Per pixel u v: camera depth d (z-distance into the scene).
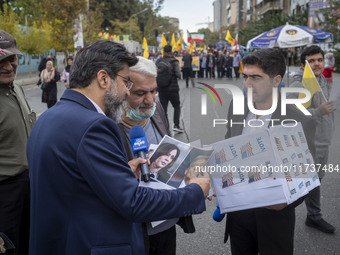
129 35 56.34
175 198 1.43
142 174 1.60
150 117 2.03
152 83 1.81
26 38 21.86
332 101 1.61
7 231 2.29
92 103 1.41
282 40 10.14
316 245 2.90
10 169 2.29
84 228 1.31
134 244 1.42
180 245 3.04
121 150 1.41
